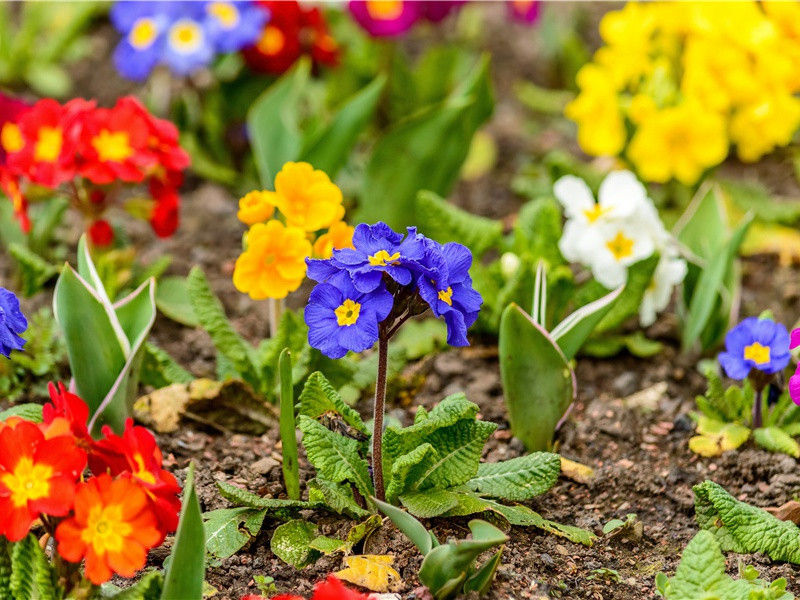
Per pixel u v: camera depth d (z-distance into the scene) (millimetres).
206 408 1521
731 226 1779
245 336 1648
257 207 1477
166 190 1595
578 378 1609
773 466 1499
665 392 1589
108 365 1461
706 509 1458
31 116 1549
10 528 1311
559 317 1596
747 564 1431
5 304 1392
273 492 1472
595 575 1423
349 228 1488
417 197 1639
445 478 1416
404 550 1416
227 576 1411
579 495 1492
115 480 1321
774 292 1720
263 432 1528
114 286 1609
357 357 1591
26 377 1555
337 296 1363
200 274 1531
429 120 1677
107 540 1321
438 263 1353
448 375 1598
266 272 1480
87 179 1589
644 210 1583
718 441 1517
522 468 1439
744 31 1721
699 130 1710
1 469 1314
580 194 1594
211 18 1802
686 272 1622
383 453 1420
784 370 1550
